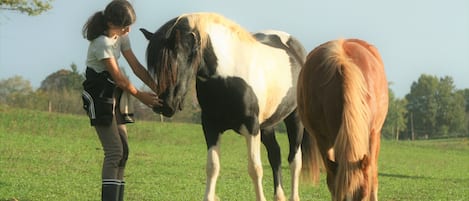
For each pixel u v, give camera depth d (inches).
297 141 393.1
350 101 245.4
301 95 294.2
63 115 1590.8
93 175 622.8
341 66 261.0
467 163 1330.0
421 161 1298.0
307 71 284.7
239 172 776.3
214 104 325.4
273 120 363.3
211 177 326.0
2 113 1464.1
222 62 321.7
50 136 1224.2
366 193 228.2
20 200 411.8
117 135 282.2
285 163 1032.8
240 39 336.8
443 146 1993.1
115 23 276.5
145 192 507.2
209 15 326.3
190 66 302.4
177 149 1173.7
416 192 636.7
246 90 326.0
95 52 277.0
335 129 261.0
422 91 4281.5
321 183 665.0
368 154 245.1
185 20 313.3
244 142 1428.4
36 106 2054.6
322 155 284.8
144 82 296.7
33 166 665.6
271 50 364.5
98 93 278.7
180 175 693.3
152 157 948.6
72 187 502.6
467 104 4744.1
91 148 1004.6
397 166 1103.6
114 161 280.2
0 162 679.1
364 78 263.0
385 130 3378.4
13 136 1093.8
